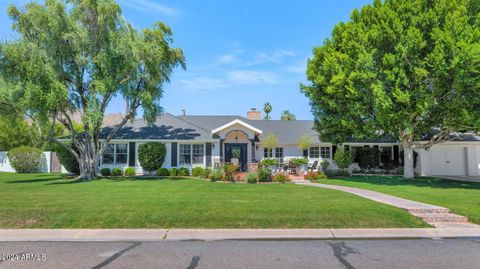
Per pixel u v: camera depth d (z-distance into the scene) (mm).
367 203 12172
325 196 13859
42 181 21516
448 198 13867
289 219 10211
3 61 19609
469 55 16062
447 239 8719
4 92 19781
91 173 23344
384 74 19328
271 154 30578
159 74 23703
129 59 21969
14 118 21641
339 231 9406
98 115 21625
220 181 21484
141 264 6570
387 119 19250
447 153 29312
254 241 8477
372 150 30344
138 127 29312
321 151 30625
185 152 28156
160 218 10219
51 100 19688
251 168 25000
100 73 22438
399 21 19609
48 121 21297
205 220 10109
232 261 6770
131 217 10297
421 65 18422
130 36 22312
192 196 13719
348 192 15492
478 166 29172
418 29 18859
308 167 28188
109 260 6836
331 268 6312
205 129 31188
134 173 26750
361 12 23062
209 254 7289
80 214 10547
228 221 10047
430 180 22922
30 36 21188
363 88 20109
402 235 9070
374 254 7293
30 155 31031
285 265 6504
